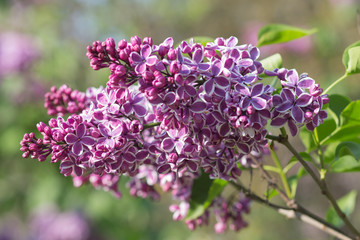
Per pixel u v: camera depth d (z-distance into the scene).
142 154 0.34
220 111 0.31
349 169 0.47
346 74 0.41
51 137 0.33
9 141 1.02
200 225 0.50
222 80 0.31
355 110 0.41
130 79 0.32
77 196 1.08
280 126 0.32
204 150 0.35
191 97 0.31
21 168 1.09
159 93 0.31
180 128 0.33
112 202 1.07
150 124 0.35
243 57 0.33
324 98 0.33
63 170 0.33
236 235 1.40
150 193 0.50
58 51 1.19
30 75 1.11
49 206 1.10
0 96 1.07
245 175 1.26
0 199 1.11
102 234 1.10
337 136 0.44
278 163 0.46
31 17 1.32
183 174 0.43
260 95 0.31
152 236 1.20
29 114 1.06
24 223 1.25
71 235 1.06
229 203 0.51
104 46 0.32
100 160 0.33
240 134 0.32
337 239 0.51
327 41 1.41
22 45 1.13
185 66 0.31
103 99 0.33
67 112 0.43
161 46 0.32
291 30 0.46
